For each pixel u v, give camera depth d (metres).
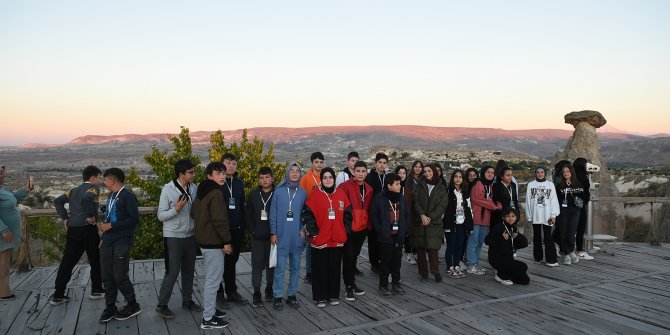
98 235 5.32
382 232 5.56
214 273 4.47
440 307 5.16
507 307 5.17
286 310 5.04
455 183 6.61
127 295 4.70
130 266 7.07
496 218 6.80
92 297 5.37
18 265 6.68
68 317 4.77
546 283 6.19
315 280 5.17
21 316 4.79
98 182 5.36
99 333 4.33
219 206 4.42
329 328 4.49
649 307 5.18
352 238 5.48
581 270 6.94
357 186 5.86
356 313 4.95
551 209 7.12
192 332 4.37
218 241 4.45
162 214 4.61
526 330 4.46
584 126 11.51
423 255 6.32
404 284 6.16
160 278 6.37
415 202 6.19
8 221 5.27
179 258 4.74
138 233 10.82
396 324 4.61
